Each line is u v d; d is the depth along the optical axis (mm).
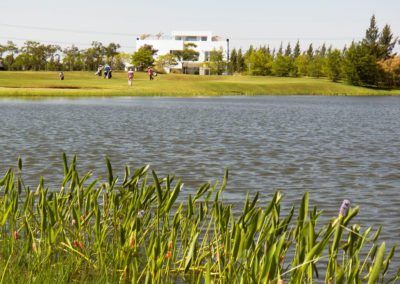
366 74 151625
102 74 135875
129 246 8062
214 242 8656
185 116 47469
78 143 26688
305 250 6344
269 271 6109
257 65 180500
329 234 6188
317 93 124250
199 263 8617
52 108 54906
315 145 27891
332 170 20016
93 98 79375
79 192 8664
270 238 6668
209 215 12117
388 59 167000
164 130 34406
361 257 9938
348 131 36625
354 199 15109
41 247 8344
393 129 38688
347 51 154250
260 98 94625
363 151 25688
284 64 175125
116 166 20297
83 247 8352
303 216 6496
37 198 13453
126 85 98875
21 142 26578
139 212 8391
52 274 7496
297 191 16219
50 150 23984
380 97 118938
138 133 32188
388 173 19500
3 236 8547
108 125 37094
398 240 11086
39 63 178000
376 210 13750
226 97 95438
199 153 24016
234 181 17641
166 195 8070
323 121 45844
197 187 16484
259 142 28750
